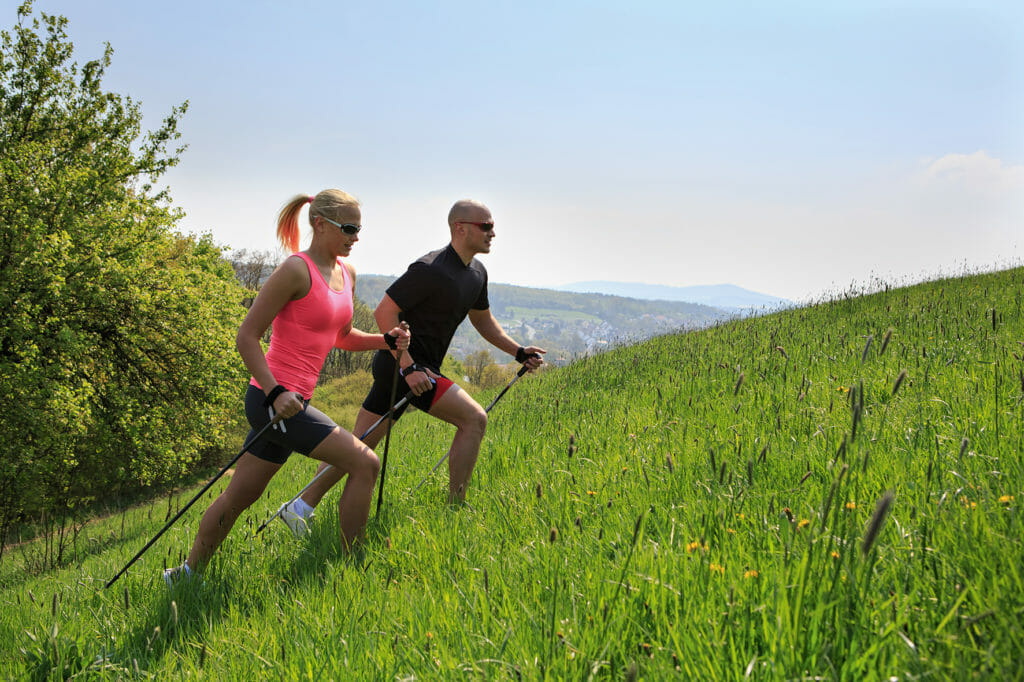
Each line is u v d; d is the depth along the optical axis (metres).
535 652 1.96
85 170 20.11
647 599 2.09
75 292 19.19
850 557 1.81
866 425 3.71
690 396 6.06
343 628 2.33
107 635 3.02
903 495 2.59
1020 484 2.36
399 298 4.41
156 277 21.03
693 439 4.27
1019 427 3.05
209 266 27.50
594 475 4.01
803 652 1.57
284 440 3.60
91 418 19.16
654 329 16.06
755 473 3.30
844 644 1.61
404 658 2.04
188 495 19.27
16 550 13.67
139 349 20.67
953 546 2.01
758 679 1.60
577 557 2.62
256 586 3.34
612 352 14.46
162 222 21.78
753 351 8.75
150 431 20.59
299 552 3.84
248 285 57.44
